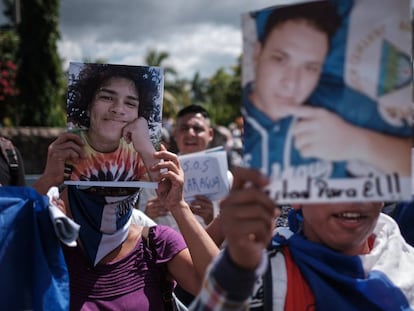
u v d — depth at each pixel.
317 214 1.41
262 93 1.16
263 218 1.09
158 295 1.94
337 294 1.41
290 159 1.14
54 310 1.48
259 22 1.16
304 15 1.15
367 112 1.13
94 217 1.90
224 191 2.96
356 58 1.13
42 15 13.43
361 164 1.12
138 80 1.90
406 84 1.12
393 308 1.43
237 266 1.09
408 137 1.12
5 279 1.50
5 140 2.62
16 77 13.47
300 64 1.15
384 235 1.58
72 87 1.87
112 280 1.88
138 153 1.89
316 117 1.14
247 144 1.16
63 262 1.54
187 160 2.99
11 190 1.55
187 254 1.95
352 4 1.13
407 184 1.12
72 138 1.87
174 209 1.90
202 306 1.12
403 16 1.11
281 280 1.43
